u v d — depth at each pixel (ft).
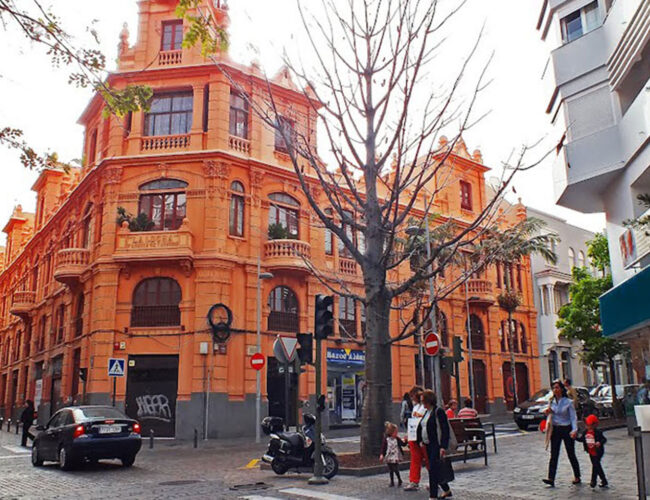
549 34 62.34
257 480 37.40
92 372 75.77
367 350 43.21
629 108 48.85
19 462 51.03
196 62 83.71
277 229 83.87
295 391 82.48
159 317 77.20
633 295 35.24
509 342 115.34
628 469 37.42
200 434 72.64
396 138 40.19
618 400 80.89
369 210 43.93
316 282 87.35
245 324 79.00
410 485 31.63
